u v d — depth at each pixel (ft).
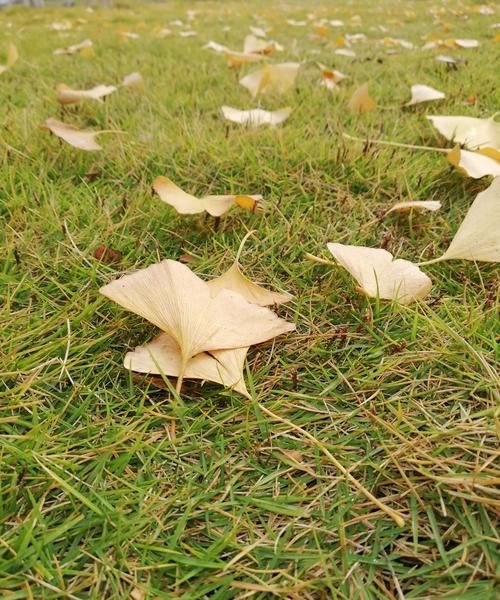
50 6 6.36
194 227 1.06
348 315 0.85
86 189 1.18
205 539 0.56
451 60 2.24
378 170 1.23
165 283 0.74
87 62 2.48
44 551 0.53
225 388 0.69
